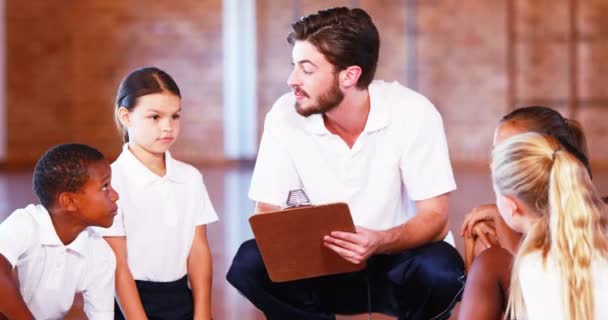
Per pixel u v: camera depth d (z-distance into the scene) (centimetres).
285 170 327
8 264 264
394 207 327
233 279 316
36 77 1111
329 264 299
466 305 240
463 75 1103
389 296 322
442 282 303
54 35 1111
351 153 319
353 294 324
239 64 1112
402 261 314
